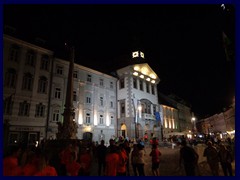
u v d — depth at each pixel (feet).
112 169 21.56
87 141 57.77
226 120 232.94
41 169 13.74
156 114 134.10
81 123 97.04
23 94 77.66
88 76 108.47
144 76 135.44
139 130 117.19
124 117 117.08
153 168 31.19
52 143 53.57
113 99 121.49
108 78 121.90
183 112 205.46
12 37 77.61
